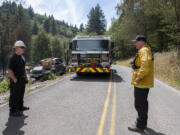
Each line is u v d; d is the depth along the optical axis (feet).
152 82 11.50
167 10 63.87
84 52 35.76
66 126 12.48
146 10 88.94
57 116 14.44
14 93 14.43
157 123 13.33
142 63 10.63
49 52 242.17
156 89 27.02
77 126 12.49
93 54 35.65
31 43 227.81
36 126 12.44
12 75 13.98
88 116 14.49
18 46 14.32
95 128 12.19
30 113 15.16
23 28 208.33
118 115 14.76
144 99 11.59
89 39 36.14
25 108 16.05
